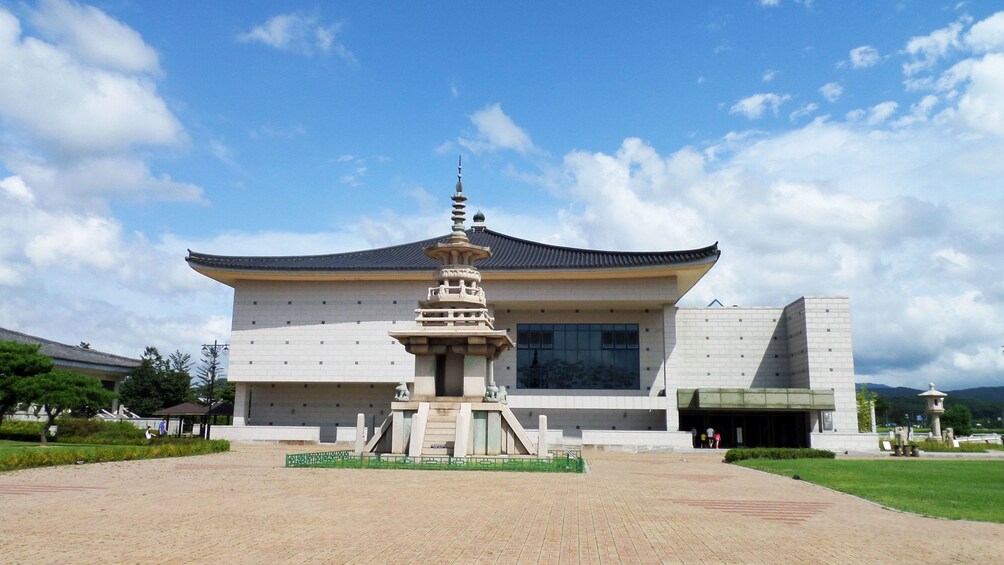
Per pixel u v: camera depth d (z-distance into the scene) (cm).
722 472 3222
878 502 2042
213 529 1430
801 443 5941
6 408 4881
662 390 5916
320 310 5950
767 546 1324
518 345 6119
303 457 2970
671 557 1210
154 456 3634
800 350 5931
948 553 1282
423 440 3103
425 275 5719
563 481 2478
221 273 5784
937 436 6494
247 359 5909
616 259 5753
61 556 1177
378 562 1142
